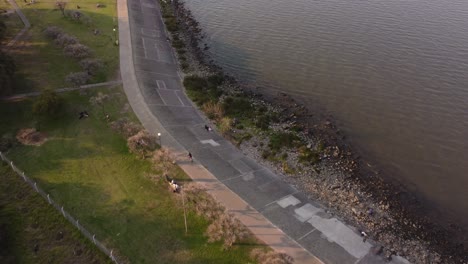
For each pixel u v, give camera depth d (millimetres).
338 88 64250
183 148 48438
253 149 50906
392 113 58156
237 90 64375
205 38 82812
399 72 67375
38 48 68312
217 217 37844
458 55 71125
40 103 50562
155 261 33656
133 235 35969
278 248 35594
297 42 79250
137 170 44031
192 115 56719
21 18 80750
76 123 51500
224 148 50281
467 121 55875
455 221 41688
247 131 54250
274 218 39219
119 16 86312
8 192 40062
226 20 91062
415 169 48562
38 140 48031
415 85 63844
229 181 43812
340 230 38875
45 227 36469
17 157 45062
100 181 42312
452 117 56750
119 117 53281
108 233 36031
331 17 89500
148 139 47250
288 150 50812
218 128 54531
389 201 43875
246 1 102312
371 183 46375
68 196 40031
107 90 59094
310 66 70750
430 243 38938
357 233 38844
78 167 44156
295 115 57906
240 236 36062
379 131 54875
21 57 65125
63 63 64625
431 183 46531
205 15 94562
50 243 34969
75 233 35750
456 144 52156
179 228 36875
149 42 77625
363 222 40719
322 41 79000
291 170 47406
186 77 66750
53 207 38250
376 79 66000
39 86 57969
